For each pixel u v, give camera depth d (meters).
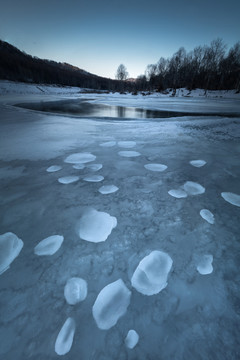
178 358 0.63
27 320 0.73
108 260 0.98
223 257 1.00
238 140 3.52
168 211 1.38
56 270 0.93
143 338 0.68
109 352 0.64
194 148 3.00
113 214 1.35
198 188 1.73
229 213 1.37
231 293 0.83
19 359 0.63
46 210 1.39
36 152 2.73
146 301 0.80
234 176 2.00
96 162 2.38
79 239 1.12
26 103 12.12
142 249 1.05
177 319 0.73
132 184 1.80
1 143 3.18
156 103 15.27
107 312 0.76
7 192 1.65
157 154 2.70
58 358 0.63
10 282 0.87
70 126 4.86
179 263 0.97
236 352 0.65
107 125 5.12
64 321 0.73
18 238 1.13
